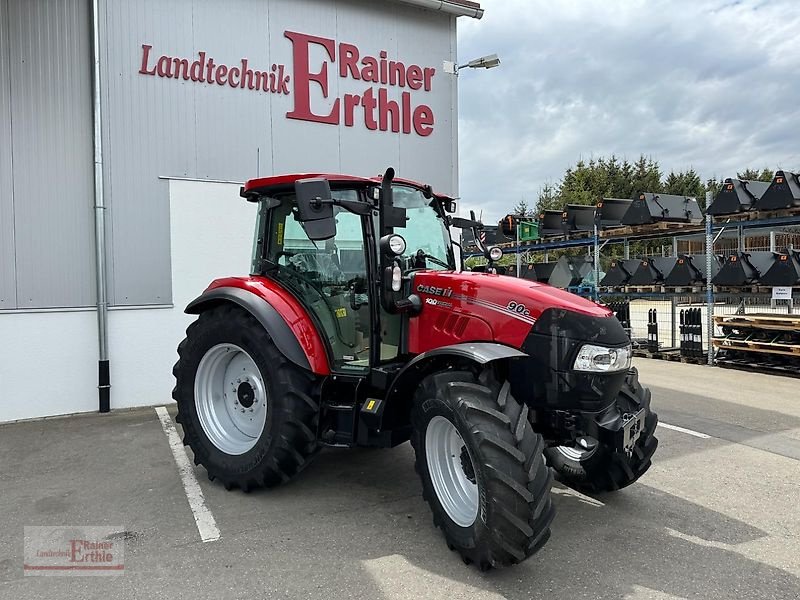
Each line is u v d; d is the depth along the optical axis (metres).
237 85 7.02
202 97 6.82
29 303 6.03
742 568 3.02
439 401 3.06
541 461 2.84
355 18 7.78
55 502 3.88
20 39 5.96
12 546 3.25
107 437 5.40
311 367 3.80
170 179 6.66
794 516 3.69
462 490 3.16
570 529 3.49
